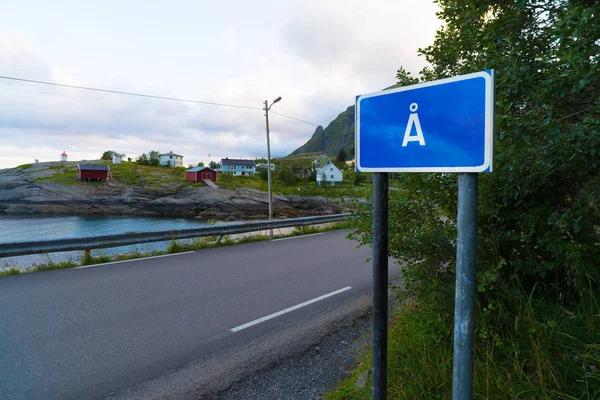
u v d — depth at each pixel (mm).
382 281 1618
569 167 2623
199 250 10070
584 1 2580
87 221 36625
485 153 1253
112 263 8242
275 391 3043
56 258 11875
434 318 2734
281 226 13328
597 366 2146
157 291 5953
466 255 1326
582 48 2150
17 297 5613
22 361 3580
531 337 2391
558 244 2734
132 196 58562
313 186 78125
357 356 3582
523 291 2969
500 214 3145
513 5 2947
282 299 5539
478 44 3064
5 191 55938
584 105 2514
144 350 3830
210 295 5738
